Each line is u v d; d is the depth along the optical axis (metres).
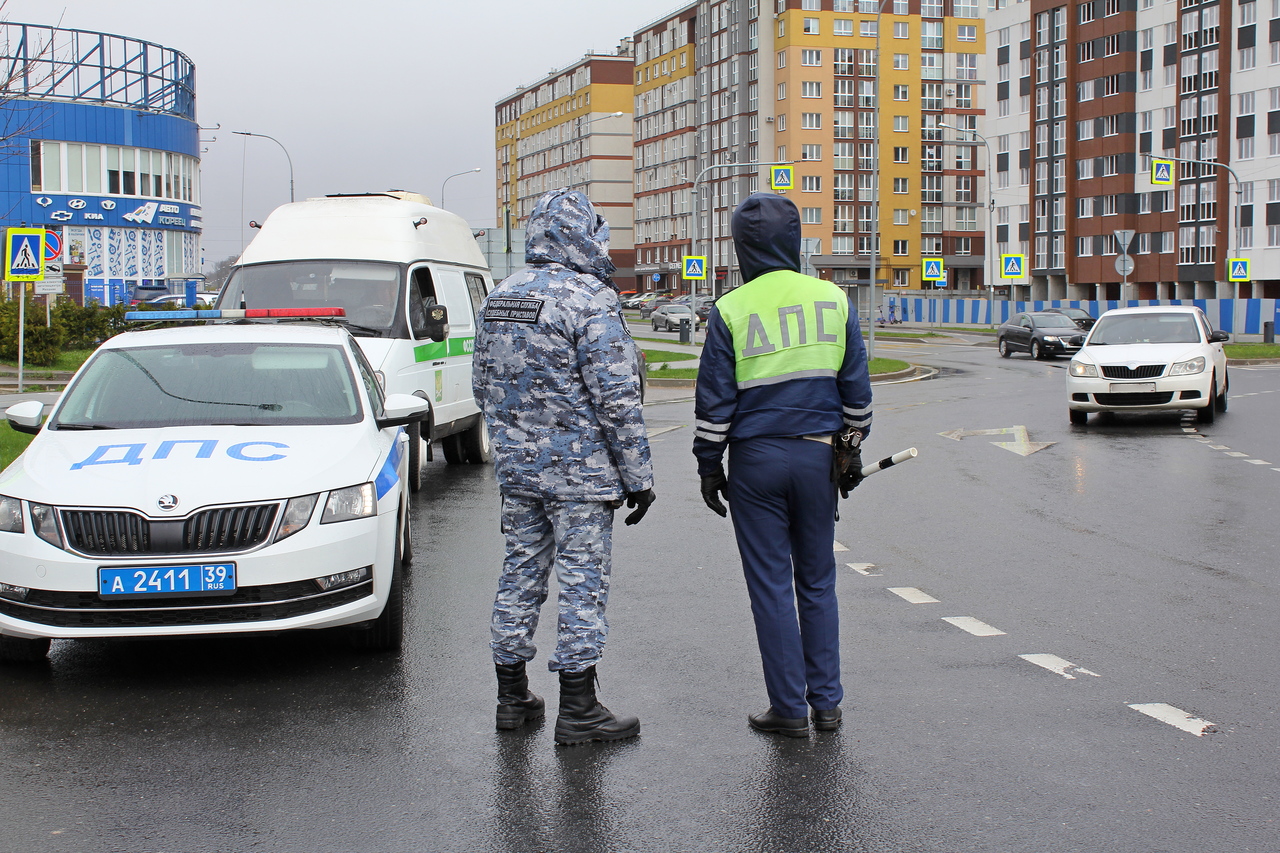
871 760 4.46
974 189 110.50
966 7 108.75
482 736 4.79
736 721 4.92
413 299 11.88
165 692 5.41
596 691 5.22
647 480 4.62
